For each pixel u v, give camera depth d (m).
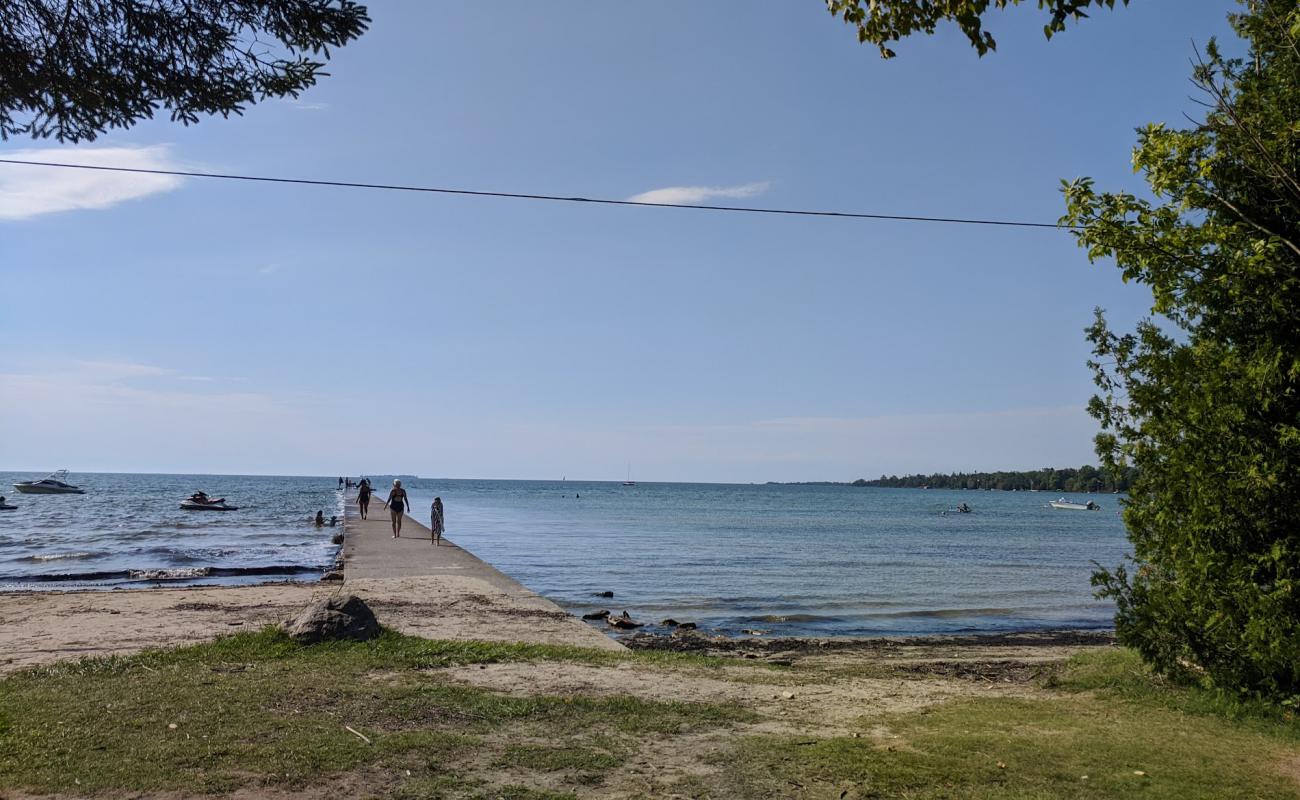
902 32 6.32
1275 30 8.11
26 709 7.17
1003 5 5.88
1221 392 8.33
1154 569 9.23
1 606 14.20
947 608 22.20
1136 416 9.27
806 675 10.20
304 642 10.40
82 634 11.56
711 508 108.00
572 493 199.75
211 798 5.29
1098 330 9.42
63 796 5.22
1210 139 8.48
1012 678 10.70
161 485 173.00
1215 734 7.37
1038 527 74.06
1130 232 8.66
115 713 7.11
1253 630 7.76
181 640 11.14
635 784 5.89
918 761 6.44
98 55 5.34
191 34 5.37
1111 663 10.53
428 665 9.71
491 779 5.88
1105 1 5.39
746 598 23.56
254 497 103.06
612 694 8.57
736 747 6.79
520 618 14.12
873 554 39.97
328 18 5.48
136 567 27.11
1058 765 6.38
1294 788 5.91
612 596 23.53
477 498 142.00
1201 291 8.60
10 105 5.43
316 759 6.07
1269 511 8.05
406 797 5.46
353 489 140.00
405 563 21.92
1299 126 7.68
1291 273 8.09
